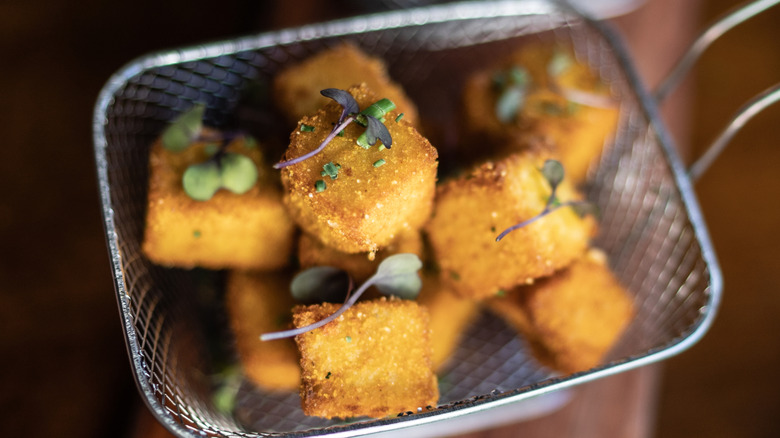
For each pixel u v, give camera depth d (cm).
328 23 21
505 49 26
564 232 21
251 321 21
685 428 27
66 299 25
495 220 20
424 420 17
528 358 23
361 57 22
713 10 33
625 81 23
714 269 19
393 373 19
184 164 21
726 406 28
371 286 19
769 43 32
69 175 26
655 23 28
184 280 22
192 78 23
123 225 20
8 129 26
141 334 19
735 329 28
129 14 28
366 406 18
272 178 21
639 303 23
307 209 19
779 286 29
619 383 24
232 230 20
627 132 24
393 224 19
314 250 20
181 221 20
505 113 23
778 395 28
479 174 20
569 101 23
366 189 18
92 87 27
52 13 28
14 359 24
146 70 22
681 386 28
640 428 23
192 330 21
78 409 24
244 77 23
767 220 30
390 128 18
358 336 18
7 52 27
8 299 24
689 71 28
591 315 21
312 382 18
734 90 32
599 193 24
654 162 22
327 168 18
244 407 21
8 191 25
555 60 24
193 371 21
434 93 26
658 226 23
